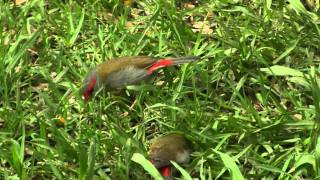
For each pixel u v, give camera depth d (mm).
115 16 9172
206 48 8391
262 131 7059
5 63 8086
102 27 8898
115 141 6941
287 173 6457
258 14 9047
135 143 6789
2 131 7207
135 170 6703
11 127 7227
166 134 6898
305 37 8391
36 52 8570
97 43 8648
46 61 8344
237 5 9188
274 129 7047
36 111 7629
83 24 8891
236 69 8055
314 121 6969
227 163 6156
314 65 8141
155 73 7691
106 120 7227
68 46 8602
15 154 6473
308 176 6613
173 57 8133
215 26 8961
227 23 8805
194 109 7383
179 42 8422
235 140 7098
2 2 9133
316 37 8438
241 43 8203
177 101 7645
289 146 7090
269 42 8367
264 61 7910
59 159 6848
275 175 6660
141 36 8422
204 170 6730
